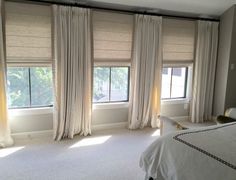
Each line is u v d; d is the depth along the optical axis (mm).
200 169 1586
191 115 4867
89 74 3832
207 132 2109
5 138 3410
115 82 4270
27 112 3621
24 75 3592
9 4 3242
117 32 3973
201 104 4852
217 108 4945
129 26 4039
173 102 4773
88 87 3848
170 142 1938
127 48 4102
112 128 4309
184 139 1933
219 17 4770
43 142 3582
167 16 4293
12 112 3533
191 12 4477
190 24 4543
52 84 3621
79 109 3826
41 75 3688
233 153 1680
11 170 2758
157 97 4395
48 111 3754
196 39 4586
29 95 3686
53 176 2660
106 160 3082
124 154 3271
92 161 3043
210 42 4727
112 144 3605
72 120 3738
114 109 4273
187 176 1640
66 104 3699
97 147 3477
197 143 1847
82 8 3605
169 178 1814
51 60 3586
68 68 3627
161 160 1927
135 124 4297
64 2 3547
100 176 2691
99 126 4211
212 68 4840
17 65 3420
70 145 3516
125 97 4410
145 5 4023
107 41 3932
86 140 3727
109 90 4246
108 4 3850
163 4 4066
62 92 3619
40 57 3529
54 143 3564
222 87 4793
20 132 3646
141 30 4066
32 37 3438
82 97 3826
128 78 4340
